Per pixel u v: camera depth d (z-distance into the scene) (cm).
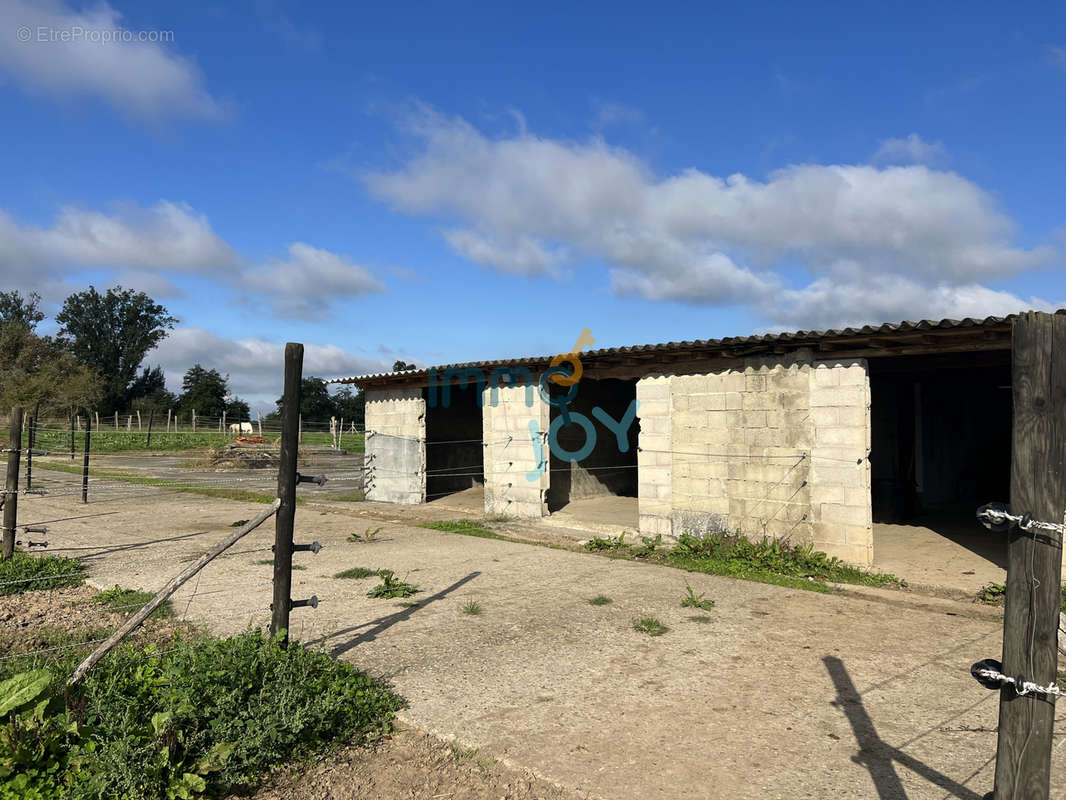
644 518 1084
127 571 823
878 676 496
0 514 1266
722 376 986
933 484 1355
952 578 799
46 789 314
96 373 4572
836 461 868
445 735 407
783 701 454
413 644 566
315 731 391
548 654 544
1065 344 207
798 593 737
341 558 919
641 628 610
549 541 1064
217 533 1101
